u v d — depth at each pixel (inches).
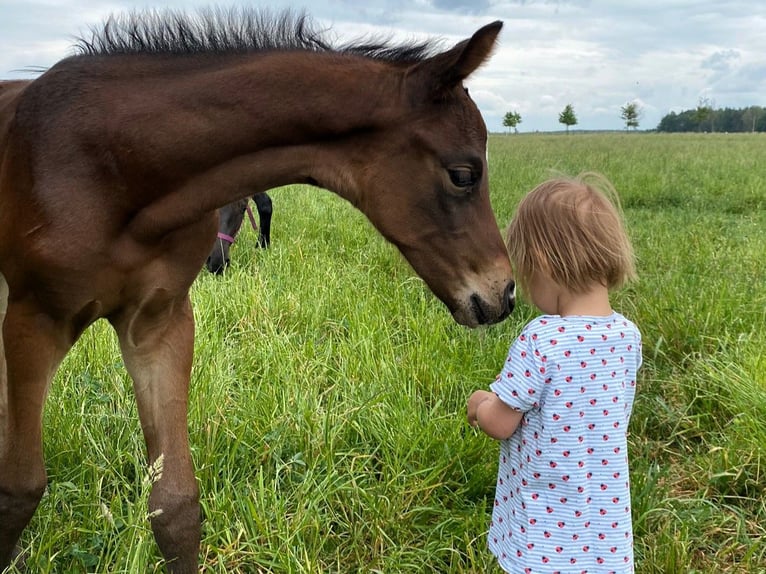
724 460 124.1
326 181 89.5
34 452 87.0
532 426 78.2
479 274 90.9
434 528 105.9
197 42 89.7
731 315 179.6
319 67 86.1
